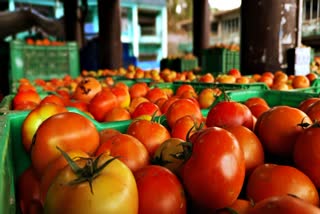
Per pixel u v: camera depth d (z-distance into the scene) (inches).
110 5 122.1
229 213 9.1
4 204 6.9
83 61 145.5
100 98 22.9
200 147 9.4
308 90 34.9
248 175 11.3
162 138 13.5
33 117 14.3
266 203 7.3
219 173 9.0
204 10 134.0
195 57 124.4
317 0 200.5
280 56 46.6
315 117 14.1
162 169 9.7
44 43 88.8
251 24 47.2
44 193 9.5
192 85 37.8
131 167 10.8
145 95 29.0
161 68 128.3
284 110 12.5
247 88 33.3
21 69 84.3
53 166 9.6
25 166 15.4
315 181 10.5
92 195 7.3
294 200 7.2
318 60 69.9
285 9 46.0
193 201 9.7
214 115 14.6
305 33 173.3
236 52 92.7
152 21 346.0
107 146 11.2
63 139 11.0
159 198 8.9
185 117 15.4
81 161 8.5
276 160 12.8
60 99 22.6
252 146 11.6
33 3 251.3
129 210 7.7
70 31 152.6
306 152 10.5
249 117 14.8
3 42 105.1
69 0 150.8
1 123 11.4
